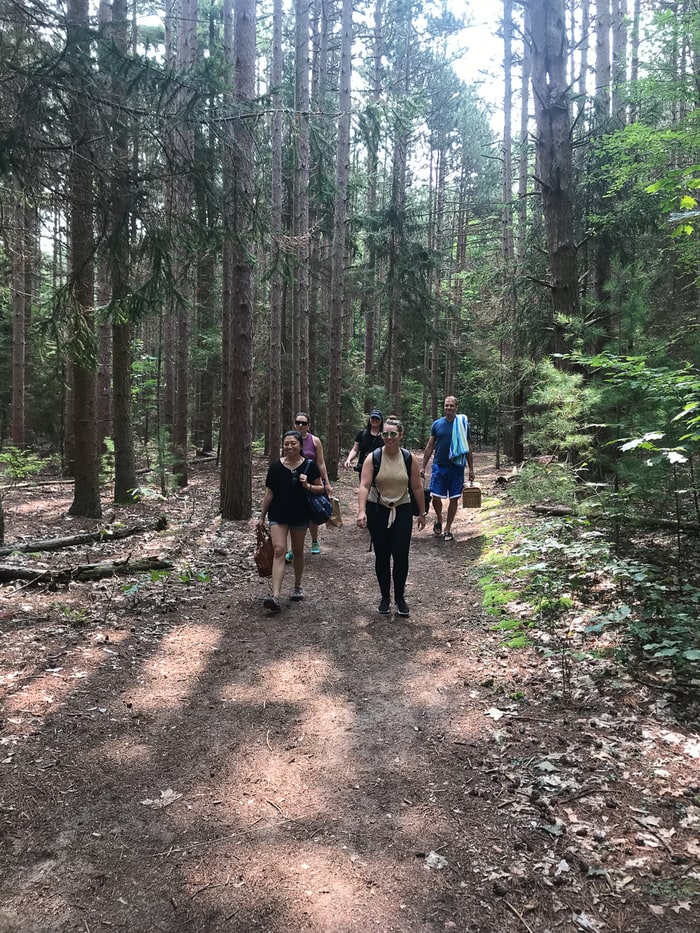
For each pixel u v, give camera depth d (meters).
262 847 2.40
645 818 2.47
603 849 2.32
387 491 5.13
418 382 29.72
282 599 5.72
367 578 6.57
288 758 3.05
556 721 3.30
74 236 6.14
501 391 15.89
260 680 3.96
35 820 2.54
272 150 14.20
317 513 5.52
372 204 24.33
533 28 7.30
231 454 9.52
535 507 8.11
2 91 4.28
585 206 11.25
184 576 6.11
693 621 3.71
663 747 2.95
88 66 4.34
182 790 2.78
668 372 4.52
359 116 8.91
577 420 6.02
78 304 6.16
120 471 11.54
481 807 2.62
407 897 2.13
